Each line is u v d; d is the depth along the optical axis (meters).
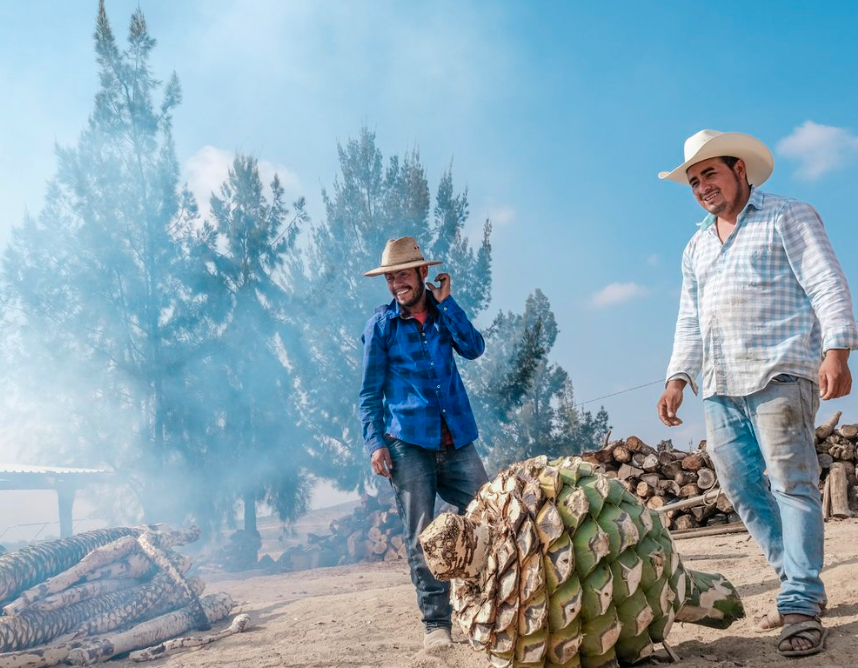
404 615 4.48
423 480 3.59
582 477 2.50
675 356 3.21
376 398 3.74
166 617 4.64
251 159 19.02
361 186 20.59
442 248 20.56
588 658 2.37
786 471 2.70
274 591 8.67
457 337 3.76
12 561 4.33
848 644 2.49
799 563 2.63
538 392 29.19
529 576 2.29
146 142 18.28
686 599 2.77
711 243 2.97
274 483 17.45
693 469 9.86
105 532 5.05
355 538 14.62
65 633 4.23
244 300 17.88
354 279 19.56
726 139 2.84
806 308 2.76
